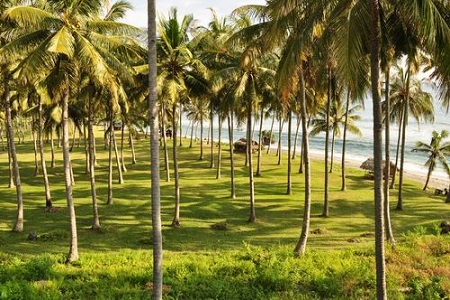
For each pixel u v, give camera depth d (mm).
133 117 52688
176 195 29031
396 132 130375
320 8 12094
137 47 22469
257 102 30500
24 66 17578
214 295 14766
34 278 16906
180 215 32188
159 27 25453
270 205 35656
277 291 15633
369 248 21422
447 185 53312
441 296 15000
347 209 34469
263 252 20875
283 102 13391
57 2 19391
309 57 19266
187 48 26281
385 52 15344
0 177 48344
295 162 59094
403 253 19531
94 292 15258
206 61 27812
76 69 20266
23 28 20219
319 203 36344
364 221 30641
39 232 27125
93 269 18453
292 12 12531
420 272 17141
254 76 28891
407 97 35156
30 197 37875
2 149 74562
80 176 48750
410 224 29688
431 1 10656
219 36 28219
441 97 11758
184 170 52375
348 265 17531
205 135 137750
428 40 10711
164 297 14344
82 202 36094
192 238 26234
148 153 66750
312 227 29047
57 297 13781
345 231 27906
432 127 143500
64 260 20609
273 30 12672
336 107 50875
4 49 18422
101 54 19672
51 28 18875
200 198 37781
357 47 11266
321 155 81625
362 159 77688
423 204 37156
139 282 16406
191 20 26953
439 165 74500
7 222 29469
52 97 21625
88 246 24125
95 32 19844
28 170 52438
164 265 18594
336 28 12102
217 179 46906
